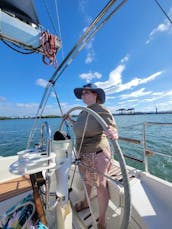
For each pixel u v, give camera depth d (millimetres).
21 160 847
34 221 828
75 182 1781
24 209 881
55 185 978
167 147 11062
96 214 1439
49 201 956
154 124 1764
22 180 2191
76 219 1343
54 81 1612
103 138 1347
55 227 1008
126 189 775
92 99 1489
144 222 1145
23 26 1395
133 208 1278
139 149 10281
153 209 1249
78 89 1645
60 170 949
